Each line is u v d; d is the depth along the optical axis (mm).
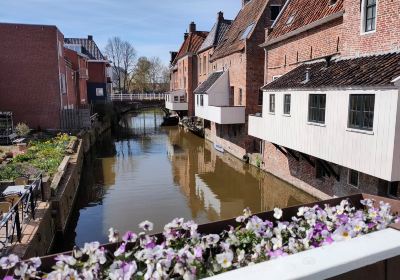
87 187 15133
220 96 22469
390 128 7348
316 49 12945
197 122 31844
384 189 9383
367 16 10273
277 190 14891
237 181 16125
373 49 9969
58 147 16125
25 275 2463
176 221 3260
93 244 2783
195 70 34438
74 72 29953
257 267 1492
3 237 6734
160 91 73188
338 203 4160
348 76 9055
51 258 2754
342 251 1610
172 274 2473
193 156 22078
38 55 22125
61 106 23062
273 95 12992
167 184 15633
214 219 11492
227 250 2828
